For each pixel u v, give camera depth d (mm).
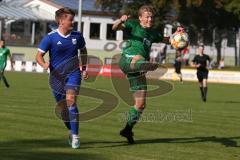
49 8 159125
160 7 130375
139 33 25906
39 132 29453
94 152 24016
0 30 158750
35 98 52688
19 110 40688
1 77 68625
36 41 162500
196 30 148750
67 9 24984
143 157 23250
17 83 80000
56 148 24688
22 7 157875
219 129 34312
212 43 158500
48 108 42844
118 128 32469
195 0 128125
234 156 24281
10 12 153750
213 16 144000
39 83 81125
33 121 34094
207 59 60938
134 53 25766
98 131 30938
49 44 24766
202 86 60406
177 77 115750
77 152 23875
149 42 26094
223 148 26531
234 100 63469
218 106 53469
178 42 26609
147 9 26000
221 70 118688
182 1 134875
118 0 142750
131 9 136750
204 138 29938
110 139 28109
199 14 141500
